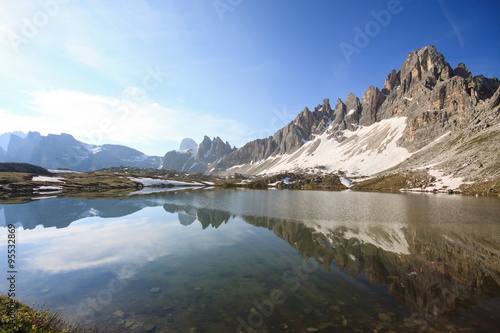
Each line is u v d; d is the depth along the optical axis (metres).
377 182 181.50
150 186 189.25
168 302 16.88
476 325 13.98
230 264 24.80
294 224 44.88
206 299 17.33
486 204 71.81
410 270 23.00
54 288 19.39
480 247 30.42
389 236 36.00
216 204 77.31
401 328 13.66
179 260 26.08
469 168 132.75
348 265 24.42
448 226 42.53
